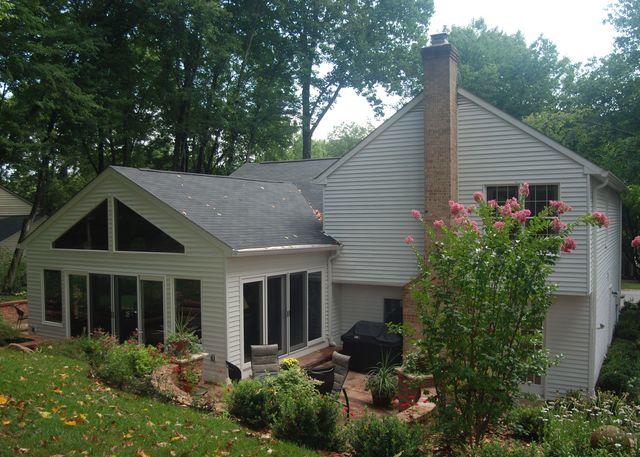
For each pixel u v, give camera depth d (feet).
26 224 80.02
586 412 26.61
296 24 110.73
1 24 61.57
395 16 115.96
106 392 26.53
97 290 46.65
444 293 21.53
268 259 43.68
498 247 20.94
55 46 67.51
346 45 115.14
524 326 20.79
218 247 39.01
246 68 109.50
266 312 43.21
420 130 48.29
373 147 50.62
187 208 42.14
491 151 45.37
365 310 53.52
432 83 46.14
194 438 21.02
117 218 44.75
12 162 69.15
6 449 17.20
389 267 49.88
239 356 40.09
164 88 89.81
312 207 58.80
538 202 43.91
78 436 19.29
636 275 131.75
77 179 110.11
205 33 81.87
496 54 132.26
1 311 59.26
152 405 25.58
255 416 25.31
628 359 49.73
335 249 51.44
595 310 43.75
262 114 103.81
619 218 73.05
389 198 49.83
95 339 39.14
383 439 21.07
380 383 35.29
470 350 20.99
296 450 21.25
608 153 85.92
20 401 22.22
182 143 100.58
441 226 22.99
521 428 22.62
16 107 68.90
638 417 27.17
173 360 32.45
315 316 50.67
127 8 81.92
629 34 86.69
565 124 92.17
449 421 21.44
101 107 71.72
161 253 42.09
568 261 42.37
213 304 39.52
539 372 20.48
